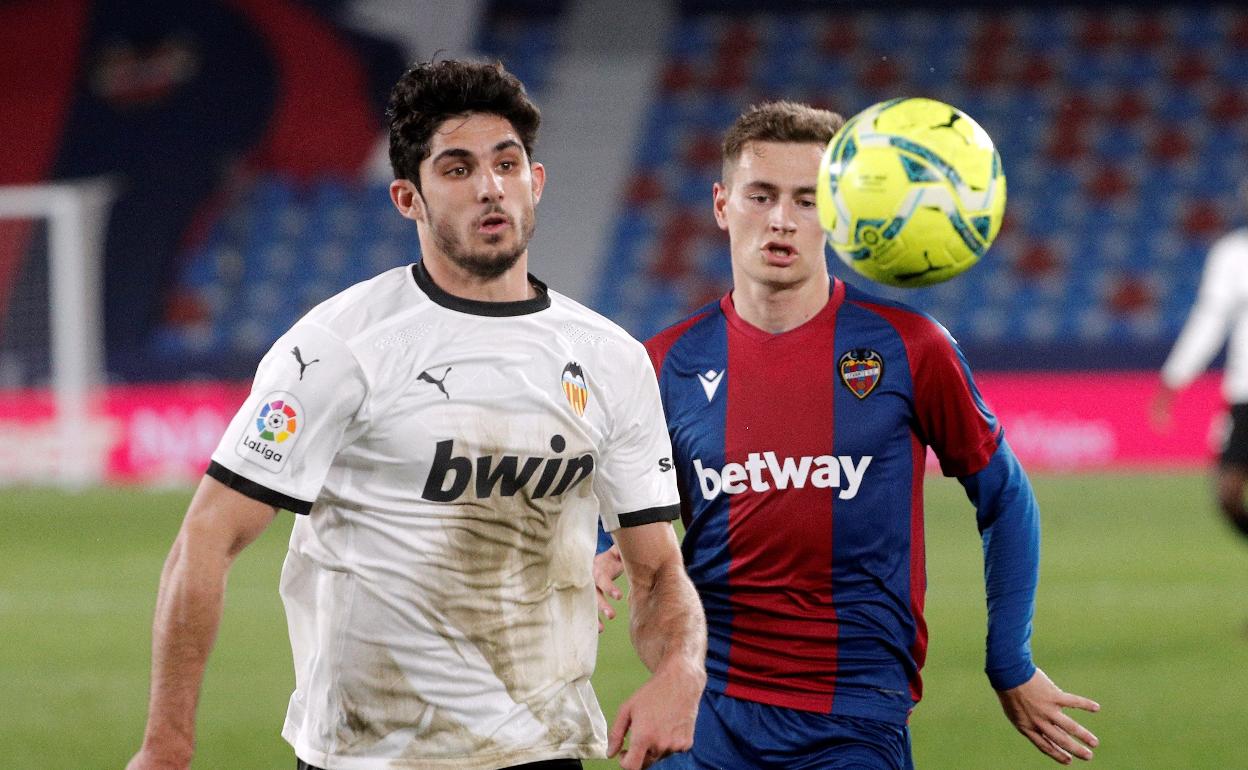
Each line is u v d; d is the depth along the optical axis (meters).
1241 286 37.56
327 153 106.56
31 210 83.69
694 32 112.88
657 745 12.09
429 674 11.95
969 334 92.50
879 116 13.36
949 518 61.19
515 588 12.09
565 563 12.42
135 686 32.38
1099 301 93.56
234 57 108.88
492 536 11.97
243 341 98.38
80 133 106.88
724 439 15.44
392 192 12.45
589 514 12.66
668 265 100.69
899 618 15.27
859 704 15.09
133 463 81.06
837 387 15.27
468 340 11.97
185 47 109.19
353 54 109.75
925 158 13.02
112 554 53.16
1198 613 38.88
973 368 79.75
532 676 12.16
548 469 12.09
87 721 28.98
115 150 106.12
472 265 11.88
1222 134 101.81
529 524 12.12
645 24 113.44
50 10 110.50
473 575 11.93
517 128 12.12
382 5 111.44
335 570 11.99
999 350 79.62
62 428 81.44
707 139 106.94
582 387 12.32
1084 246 96.44
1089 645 34.78
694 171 105.19
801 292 15.47
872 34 110.69
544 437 12.05
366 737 11.98
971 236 13.16
